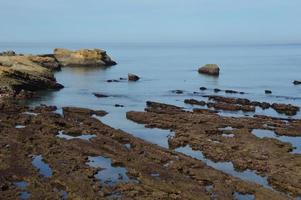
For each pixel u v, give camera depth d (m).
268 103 77.88
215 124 59.59
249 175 40.84
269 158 45.06
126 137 52.12
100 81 116.38
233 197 34.34
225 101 81.81
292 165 42.81
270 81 118.44
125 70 153.25
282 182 38.31
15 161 41.78
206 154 46.50
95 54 165.50
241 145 49.41
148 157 44.12
